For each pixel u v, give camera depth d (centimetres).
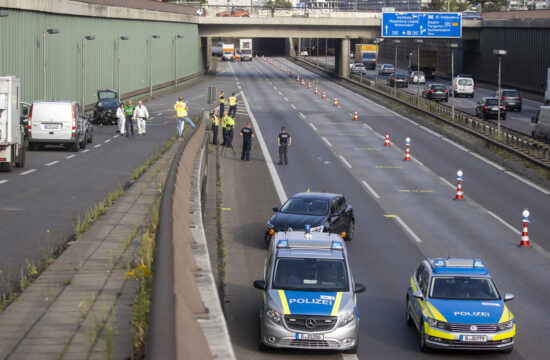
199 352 1079
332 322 2373
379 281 3369
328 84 17688
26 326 1634
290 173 6312
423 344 2489
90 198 4016
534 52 15900
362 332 2703
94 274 2141
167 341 903
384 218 4738
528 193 5791
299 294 2452
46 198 3994
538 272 3588
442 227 4528
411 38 16800
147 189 4178
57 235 2989
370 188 5769
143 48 14538
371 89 15112
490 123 10306
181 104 7675
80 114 6812
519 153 7319
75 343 1497
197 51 19838
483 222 4712
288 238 2816
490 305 2534
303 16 18338
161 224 1752
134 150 6656
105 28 12100
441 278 2659
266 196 5300
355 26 18300
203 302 1593
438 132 9412
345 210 4109
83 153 6400
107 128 8975
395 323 2827
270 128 9431
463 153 7781
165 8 16388
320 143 8225
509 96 12319
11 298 1884
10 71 8031
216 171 6284
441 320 2444
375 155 7494
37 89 8956
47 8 9106
